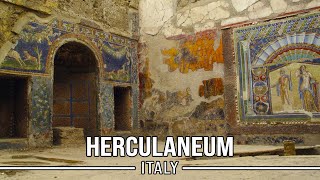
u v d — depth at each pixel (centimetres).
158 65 1047
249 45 890
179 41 1013
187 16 1005
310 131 793
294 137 812
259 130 861
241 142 885
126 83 1036
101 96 952
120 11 1038
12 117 810
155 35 1061
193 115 971
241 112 890
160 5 1059
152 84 1053
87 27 929
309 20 809
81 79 979
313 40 802
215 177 339
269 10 866
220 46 938
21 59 764
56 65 999
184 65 998
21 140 749
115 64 1005
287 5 841
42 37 812
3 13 738
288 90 828
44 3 817
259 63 873
